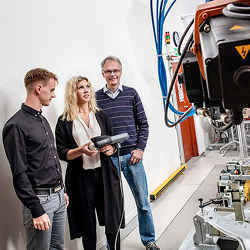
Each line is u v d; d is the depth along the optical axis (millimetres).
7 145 1737
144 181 2736
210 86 718
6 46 2188
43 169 1856
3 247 2059
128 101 2684
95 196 2318
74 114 2268
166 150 4590
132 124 2697
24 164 1748
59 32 2676
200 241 1674
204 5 809
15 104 2219
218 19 760
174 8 5289
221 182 2006
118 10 3592
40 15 2488
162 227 3164
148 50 4262
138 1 4047
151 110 4223
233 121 797
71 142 2262
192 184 4289
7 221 2100
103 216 2348
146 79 4156
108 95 2674
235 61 636
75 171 2258
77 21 2900
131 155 2664
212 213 1678
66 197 2143
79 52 2906
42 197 1858
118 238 2371
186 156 5562
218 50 643
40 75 1852
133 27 3914
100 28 3236
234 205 1568
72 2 2848
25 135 1775
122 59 3605
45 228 1766
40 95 1868
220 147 6215
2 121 2107
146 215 2707
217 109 910
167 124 1047
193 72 890
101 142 2064
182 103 5020
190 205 3586
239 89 648
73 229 2268
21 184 1721
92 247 2305
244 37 635
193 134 5773
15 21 2270
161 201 3857
